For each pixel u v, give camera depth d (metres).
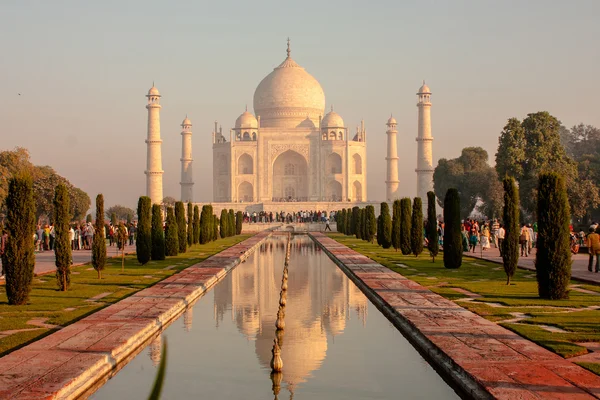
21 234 27.62
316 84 152.88
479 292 30.77
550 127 95.88
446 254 42.94
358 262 47.25
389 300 28.08
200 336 22.86
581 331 21.03
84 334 20.80
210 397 16.22
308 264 50.00
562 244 28.45
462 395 16.03
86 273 40.16
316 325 24.83
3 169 87.44
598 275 37.69
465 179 131.25
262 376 18.05
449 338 20.06
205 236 71.69
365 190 146.25
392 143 143.12
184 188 146.50
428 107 128.88
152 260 50.03
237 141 142.25
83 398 16.00
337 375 18.06
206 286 34.59
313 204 134.38
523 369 16.42
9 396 14.52
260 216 127.00
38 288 32.72
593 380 15.45
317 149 141.88
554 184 28.62
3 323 23.09
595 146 175.00
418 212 53.41
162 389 16.80
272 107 149.38
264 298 31.62
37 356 17.97
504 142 95.69
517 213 34.16
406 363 19.19
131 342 20.47
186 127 146.38
